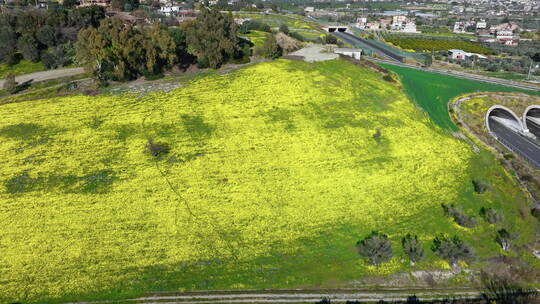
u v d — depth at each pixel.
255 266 44.19
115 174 56.78
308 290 41.84
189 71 88.06
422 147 66.00
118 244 45.97
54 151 60.44
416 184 58.00
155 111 71.25
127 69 81.19
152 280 41.94
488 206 54.88
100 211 50.47
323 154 63.03
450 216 52.09
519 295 42.47
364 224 50.59
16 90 75.56
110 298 39.88
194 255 45.16
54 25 94.56
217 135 66.12
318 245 47.25
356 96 79.44
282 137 66.44
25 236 46.25
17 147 60.75
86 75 82.38
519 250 48.41
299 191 55.47
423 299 41.38
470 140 69.06
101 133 64.88
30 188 53.47
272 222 50.22
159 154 61.06
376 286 42.78
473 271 45.25
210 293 40.91
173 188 54.84
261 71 87.56
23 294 39.72
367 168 60.66
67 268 42.78
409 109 76.19
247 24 133.12
